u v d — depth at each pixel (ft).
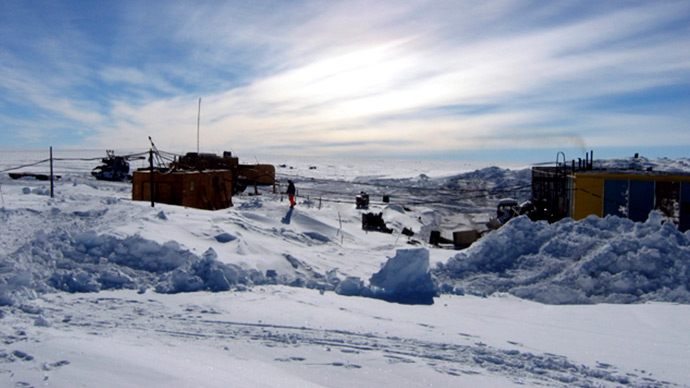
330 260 51.03
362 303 33.12
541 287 37.81
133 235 37.76
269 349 20.76
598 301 36.35
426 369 19.44
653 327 28.89
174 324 24.12
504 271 41.98
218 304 28.71
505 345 24.32
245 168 175.73
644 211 73.15
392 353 21.43
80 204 52.65
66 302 27.37
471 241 86.58
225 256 39.24
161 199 78.23
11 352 16.37
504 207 102.73
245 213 68.85
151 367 15.99
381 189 193.77
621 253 39.63
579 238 43.68
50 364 15.39
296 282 37.70
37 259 32.65
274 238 57.41
